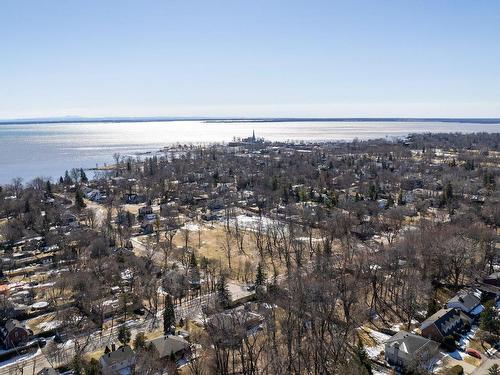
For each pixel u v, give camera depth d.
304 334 83.31
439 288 108.62
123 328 87.75
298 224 163.88
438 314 88.38
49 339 90.81
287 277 109.12
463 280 112.25
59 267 129.12
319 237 151.38
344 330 84.94
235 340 77.06
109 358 76.44
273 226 155.75
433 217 166.38
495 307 96.06
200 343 83.25
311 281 94.44
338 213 161.88
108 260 125.94
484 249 122.56
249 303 101.88
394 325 92.38
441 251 110.44
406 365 75.25
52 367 77.31
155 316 99.75
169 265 129.62
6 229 158.38
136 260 125.00
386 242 141.75
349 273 111.69
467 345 83.19
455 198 191.88
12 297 106.88
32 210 185.88
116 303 104.56
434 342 78.94
